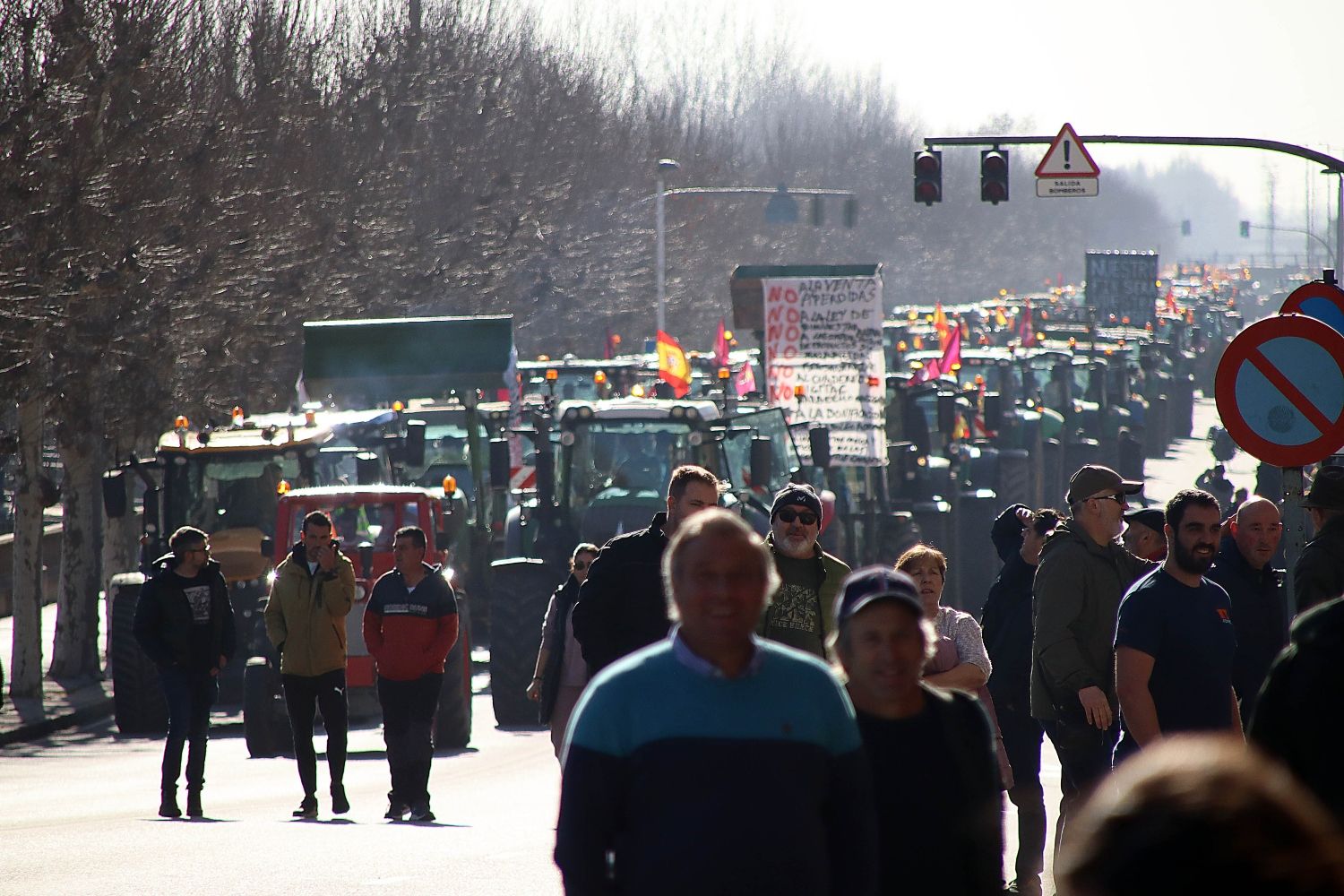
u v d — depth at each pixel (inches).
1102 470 1200.8
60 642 3843.5
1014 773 1288.1
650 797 613.0
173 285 3535.9
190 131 3912.4
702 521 629.6
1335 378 1315.2
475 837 1657.2
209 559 1894.7
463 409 3909.9
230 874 1424.7
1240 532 1210.0
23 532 3481.8
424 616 1812.3
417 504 2847.0
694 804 608.4
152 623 1865.2
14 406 3474.4
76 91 3329.2
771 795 610.9
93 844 1628.9
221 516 3129.9
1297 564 1235.9
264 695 2541.8
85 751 2812.5
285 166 4756.4
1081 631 1200.8
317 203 4933.6
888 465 4057.6
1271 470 3563.0
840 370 3782.0
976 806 705.6
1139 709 1035.3
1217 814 259.8
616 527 2721.5
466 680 2539.4
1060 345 6934.1
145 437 3767.2
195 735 1884.8
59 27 3351.4
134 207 3464.6
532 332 7185.0
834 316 3777.1
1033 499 5216.5
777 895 605.0
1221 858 257.3
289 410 4557.1
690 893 601.9
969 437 4785.9
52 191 3284.9
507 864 1464.1
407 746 1815.9
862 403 3774.6
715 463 2792.8
